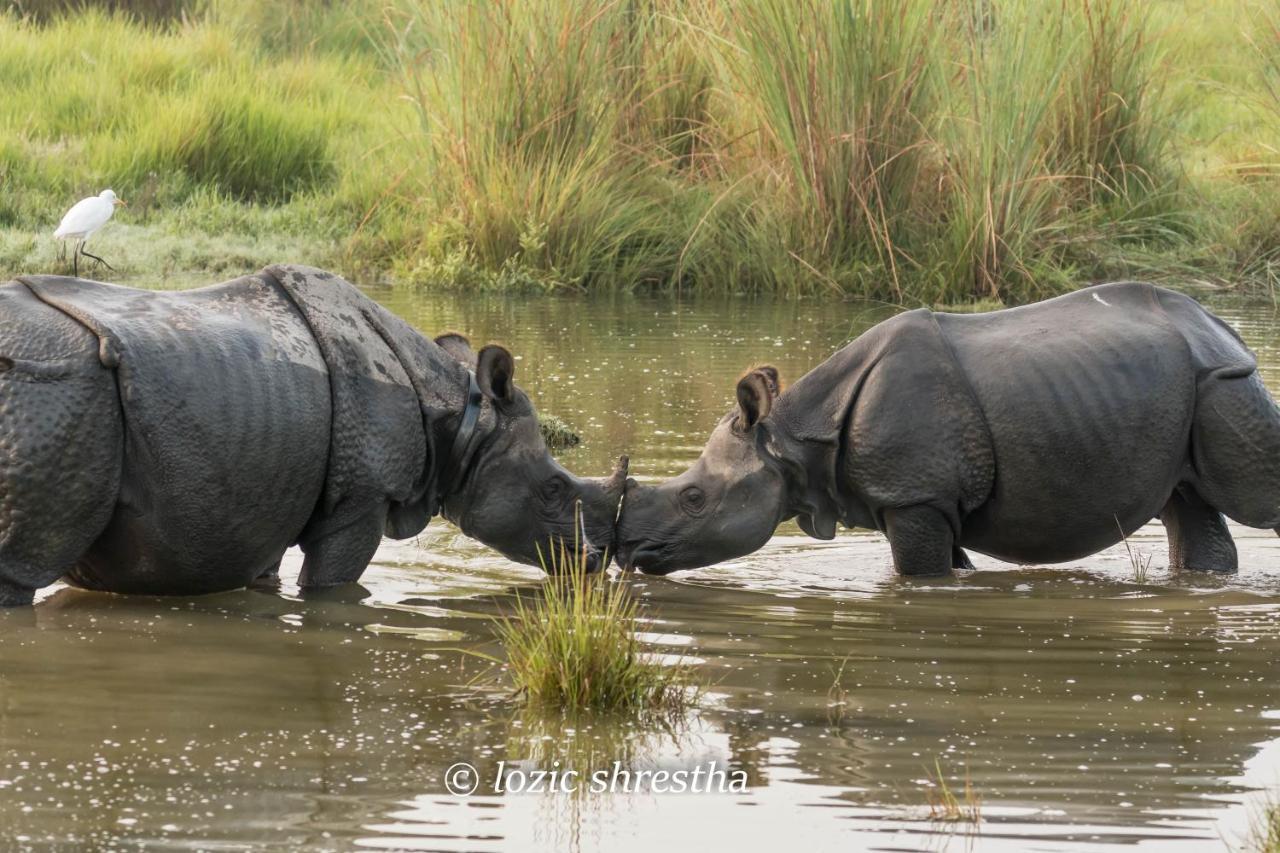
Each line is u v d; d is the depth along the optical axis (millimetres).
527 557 20219
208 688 15805
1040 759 14289
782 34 43281
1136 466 20125
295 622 18125
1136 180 46531
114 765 13812
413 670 16547
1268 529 21438
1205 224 46188
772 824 12930
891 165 43594
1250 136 53031
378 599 19234
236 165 53312
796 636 18031
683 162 48219
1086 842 12609
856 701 15805
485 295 43000
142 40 63188
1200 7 61844
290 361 18484
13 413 17062
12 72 58844
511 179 45219
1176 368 20250
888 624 18594
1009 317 21047
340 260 45750
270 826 12711
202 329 18094
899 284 42562
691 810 13148
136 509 17672
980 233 42188
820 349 35031
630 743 14609
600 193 45875
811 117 43312
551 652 15773
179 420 17594
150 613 18281
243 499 18109
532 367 32750
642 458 25328
